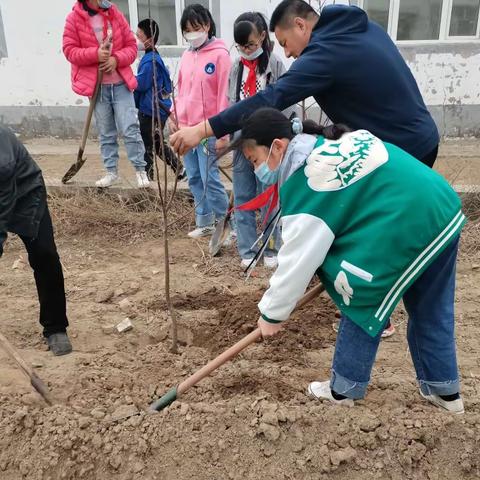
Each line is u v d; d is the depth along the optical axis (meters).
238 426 2.58
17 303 3.91
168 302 3.23
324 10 2.66
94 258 4.76
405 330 3.53
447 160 6.95
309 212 2.16
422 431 2.51
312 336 3.50
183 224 5.32
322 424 2.57
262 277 4.32
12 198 2.71
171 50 7.96
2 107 8.40
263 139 2.25
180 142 2.80
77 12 5.00
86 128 5.30
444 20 7.82
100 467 2.50
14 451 2.54
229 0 7.55
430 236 2.17
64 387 2.96
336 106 2.76
